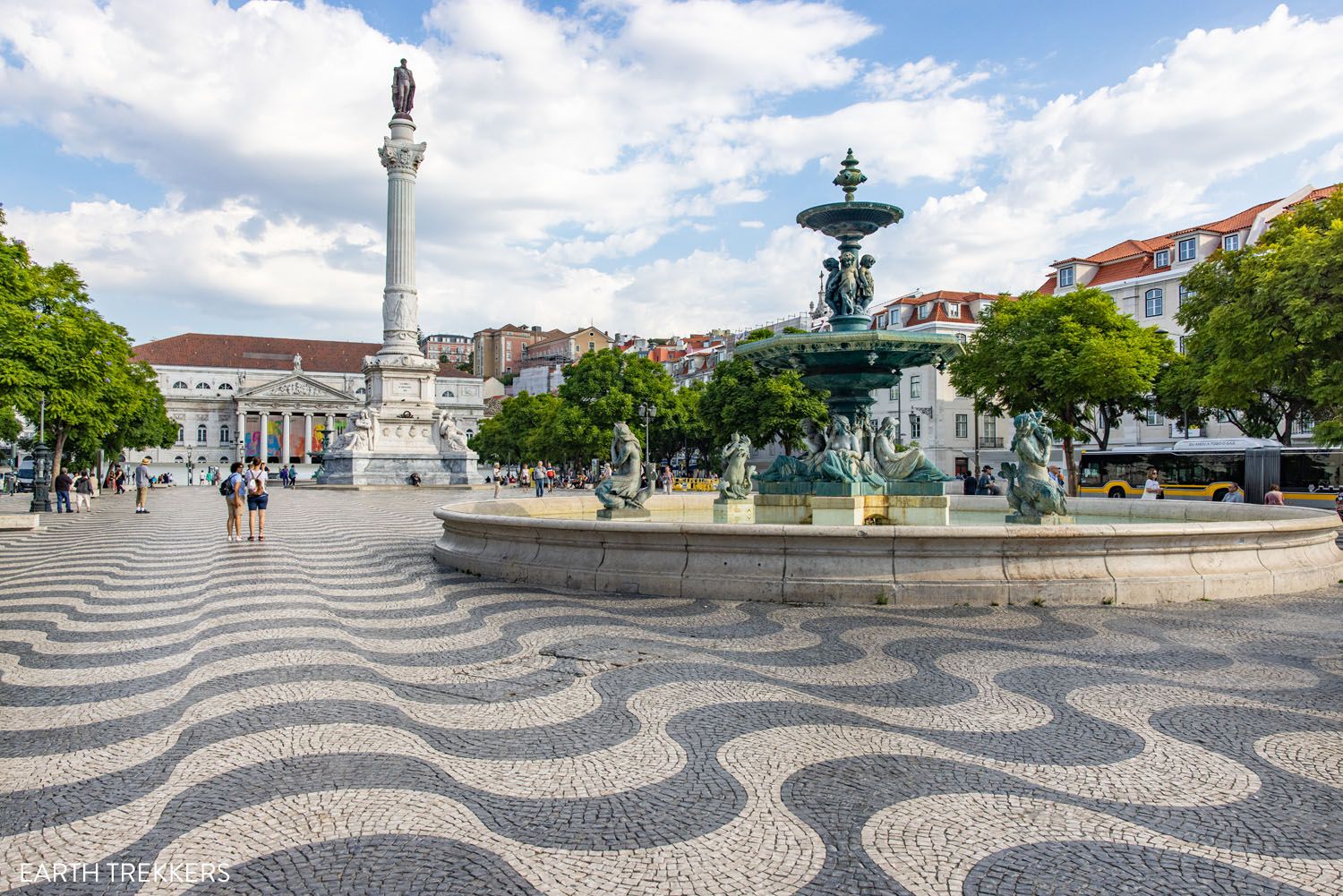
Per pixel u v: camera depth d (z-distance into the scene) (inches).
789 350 500.1
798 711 199.9
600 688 219.1
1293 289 714.8
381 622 306.2
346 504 1263.5
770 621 298.8
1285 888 118.6
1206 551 354.3
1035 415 444.1
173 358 4239.7
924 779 158.6
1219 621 299.3
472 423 4613.7
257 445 4158.5
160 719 194.9
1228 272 971.9
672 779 158.9
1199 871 123.3
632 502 486.6
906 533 327.9
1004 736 182.2
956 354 508.4
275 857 127.6
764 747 175.5
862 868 124.3
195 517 947.3
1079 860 126.6
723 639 272.4
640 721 193.2
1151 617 306.0
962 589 324.5
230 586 394.6
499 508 547.5
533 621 302.7
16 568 474.9
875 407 2266.2
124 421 1817.2
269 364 4451.3
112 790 152.8
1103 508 590.9
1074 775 160.2
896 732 184.7
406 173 2197.3
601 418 2142.0
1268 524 362.0
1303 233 789.2
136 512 1049.5
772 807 145.7
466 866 125.0
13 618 319.9
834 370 518.9
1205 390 877.8
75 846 131.1
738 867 124.6
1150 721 191.8
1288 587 365.1
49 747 175.5
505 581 399.5
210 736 182.7
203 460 3998.5
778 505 517.3
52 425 1409.9
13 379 809.5
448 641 274.8
